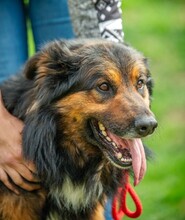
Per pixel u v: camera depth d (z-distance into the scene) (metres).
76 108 4.95
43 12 6.05
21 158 5.00
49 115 4.96
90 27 5.58
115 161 4.91
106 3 5.39
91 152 5.14
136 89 5.07
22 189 5.10
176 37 15.92
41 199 5.17
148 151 5.37
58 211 5.27
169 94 12.77
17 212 5.12
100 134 4.99
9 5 5.97
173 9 18.19
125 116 4.81
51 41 5.45
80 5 5.53
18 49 6.05
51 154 5.00
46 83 4.95
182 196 8.45
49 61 4.98
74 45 5.15
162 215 7.99
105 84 4.95
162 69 14.16
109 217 6.06
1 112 5.04
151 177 9.10
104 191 5.38
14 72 5.88
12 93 5.18
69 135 5.05
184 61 14.47
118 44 5.18
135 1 18.47
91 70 4.96
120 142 4.93
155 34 16.06
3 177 5.05
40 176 5.06
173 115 11.70
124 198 5.54
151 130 4.79
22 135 5.01
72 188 5.20
